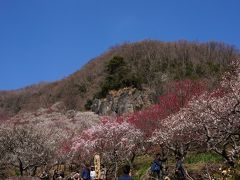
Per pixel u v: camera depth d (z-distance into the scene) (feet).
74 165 118.21
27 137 111.55
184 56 254.88
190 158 74.69
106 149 99.04
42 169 125.59
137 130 99.30
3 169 116.88
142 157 103.30
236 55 239.50
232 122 57.93
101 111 219.20
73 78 335.06
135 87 221.46
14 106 337.93
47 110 238.07
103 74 306.55
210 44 260.62
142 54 287.69
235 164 55.77
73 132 142.72
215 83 118.93
